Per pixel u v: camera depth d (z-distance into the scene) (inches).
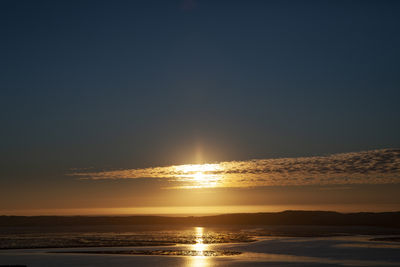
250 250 3804.1
